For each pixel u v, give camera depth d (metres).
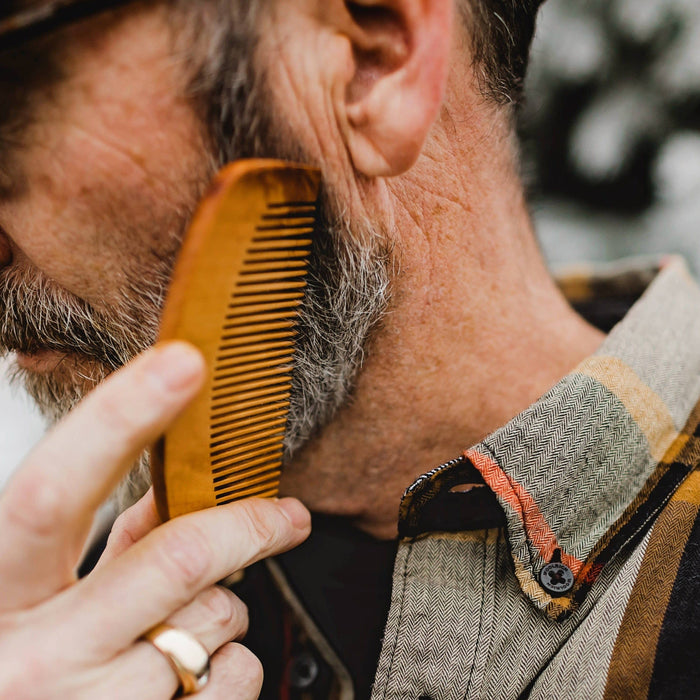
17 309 0.76
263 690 1.00
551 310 0.98
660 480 0.78
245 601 1.07
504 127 0.87
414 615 0.78
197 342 0.55
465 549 0.79
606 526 0.76
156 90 0.59
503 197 0.88
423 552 0.79
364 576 1.01
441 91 0.65
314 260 0.69
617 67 1.76
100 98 0.59
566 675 0.71
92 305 0.72
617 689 0.68
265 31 0.61
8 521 0.56
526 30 0.87
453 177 0.79
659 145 1.82
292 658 1.01
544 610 0.73
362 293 0.74
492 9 0.80
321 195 0.67
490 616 0.75
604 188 1.92
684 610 0.70
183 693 0.66
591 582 0.74
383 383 0.84
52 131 0.60
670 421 0.82
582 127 1.83
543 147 1.86
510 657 0.74
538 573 0.74
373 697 0.77
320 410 0.84
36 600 0.60
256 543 0.66
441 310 0.83
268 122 0.63
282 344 0.66
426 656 0.76
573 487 0.76
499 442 0.76
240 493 0.71
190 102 0.60
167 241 0.65
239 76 0.60
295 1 0.61
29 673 0.58
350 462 0.91
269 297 0.61
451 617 0.76
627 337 0.87
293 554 1.06
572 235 1.99
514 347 0.90
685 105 1.77
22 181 0.63
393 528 0.98
